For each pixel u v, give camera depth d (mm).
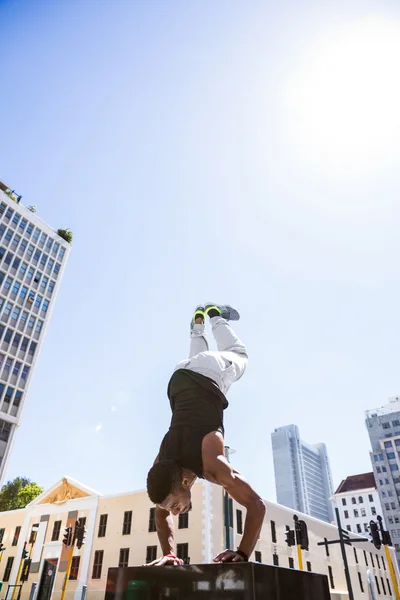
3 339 38906
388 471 81750
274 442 192375
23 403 38406
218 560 1698
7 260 42656
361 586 36688
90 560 25688
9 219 44469
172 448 2207
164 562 2027
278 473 182875
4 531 32125
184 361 2791
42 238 47625
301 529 16531
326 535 34188
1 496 50594
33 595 22422
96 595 23953
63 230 50906
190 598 1615
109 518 26938
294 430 196000
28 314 42406
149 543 24219
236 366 2941
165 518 2381
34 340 42031
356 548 39625
